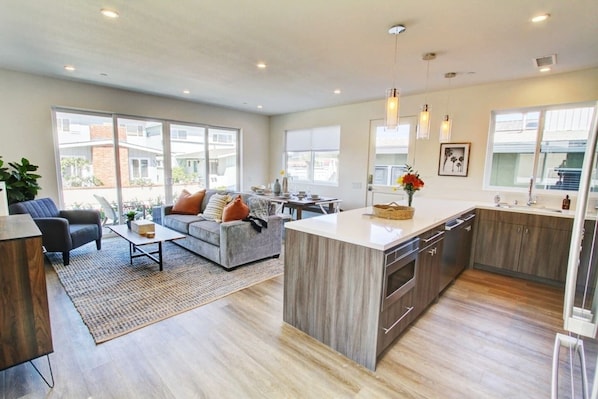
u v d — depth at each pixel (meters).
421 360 2.05
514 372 1.95
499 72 3.61
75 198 4.77
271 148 7.53
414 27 2.50
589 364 1.04
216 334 2.30
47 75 4.19
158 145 5.63
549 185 3.87
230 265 3.58
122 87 4.82
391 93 2.56
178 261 3.90
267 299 2.89
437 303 2.91
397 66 3.48
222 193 4.83
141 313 2.58
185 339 2.22
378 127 5.48
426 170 4.81
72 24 2.55
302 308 2.33
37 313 1.71
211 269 3.64
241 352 2.09
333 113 6.14
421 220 2.62
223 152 6.73
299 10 2.26
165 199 5.81
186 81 4.37
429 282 2.62
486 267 3.85
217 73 3.93
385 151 5.40
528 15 2.24
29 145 4.21
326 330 2.18
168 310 2.64
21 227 1.89
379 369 1.95
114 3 2.21
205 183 6.43
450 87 4.37
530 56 3.06
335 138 6.23
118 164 5.14
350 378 1.87
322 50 3.05
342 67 3.57
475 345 2.23
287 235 2.39
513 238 3.59
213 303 2.79
